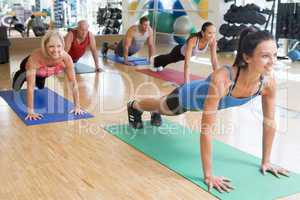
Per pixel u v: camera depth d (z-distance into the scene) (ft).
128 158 7.57
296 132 9.21
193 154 7.77
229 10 21.98
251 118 10.25
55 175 6.78
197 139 8.59
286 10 20.16
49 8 24.11
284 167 7.27
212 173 6.86
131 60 19.38
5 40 18.40
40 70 10.25
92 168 7.10
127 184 6.49
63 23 24.45
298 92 13.29
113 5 27.25
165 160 7.47
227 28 22.27
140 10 26.81
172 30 25.12
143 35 18.04
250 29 6.17
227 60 19.88
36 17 23.85
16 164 7.20
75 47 15.81
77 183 6.49
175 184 6.50
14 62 18.81
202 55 21.50
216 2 23.94
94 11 26.17
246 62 6.11
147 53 22.29
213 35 12.57
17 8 23.38
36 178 6.64
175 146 8.18
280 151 8.05
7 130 9.05
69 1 24.56
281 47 20.48
